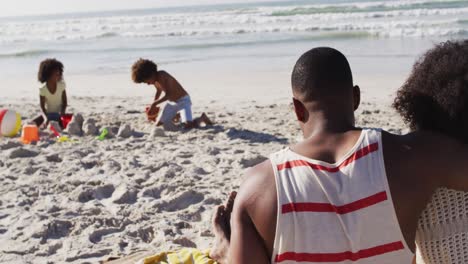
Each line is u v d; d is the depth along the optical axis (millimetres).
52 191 5750
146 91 13797
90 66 19688
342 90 2062
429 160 1991
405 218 1986
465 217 2092
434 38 19922
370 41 20328
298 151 2023
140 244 4508
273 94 12180
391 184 1951
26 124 8422
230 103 11375
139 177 6039
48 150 7414
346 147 1997
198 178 6016
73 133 8570
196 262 2680
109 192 5688
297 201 1944
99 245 4488
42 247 4492
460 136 2082
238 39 24922
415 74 2209
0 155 7199
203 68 17172
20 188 5848
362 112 9422
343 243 1933
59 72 8836
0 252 4434
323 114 2061
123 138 8234
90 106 11477
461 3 33375
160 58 20578
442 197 2080
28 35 39250
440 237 2125
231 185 5699
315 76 2051
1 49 28922
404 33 21562
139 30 35531
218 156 6961
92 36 33250
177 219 4938
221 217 2646
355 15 30594
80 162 6711
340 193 1930
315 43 21109
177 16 49062
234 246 2035
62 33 38969
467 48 2137
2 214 5176
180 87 8891
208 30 29844
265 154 6934
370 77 13430
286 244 1961
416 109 2178
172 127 8789
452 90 2053
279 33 25969
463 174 2004
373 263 1966
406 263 1998
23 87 15703
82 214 5109
